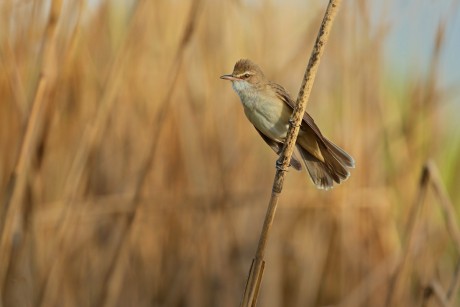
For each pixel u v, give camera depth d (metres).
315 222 12.03
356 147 11.15
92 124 9.42
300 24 11.66
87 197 10.66
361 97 10.98
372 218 11.83
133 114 11.57
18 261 9.68
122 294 11.55
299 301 11.99
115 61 9.26
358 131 11.12
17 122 10.40
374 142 11.20
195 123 11.39
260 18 11.30
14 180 8.50
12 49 9.29
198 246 11.54
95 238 11.41
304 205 11.87
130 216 9.79
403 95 11.80
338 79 11.20
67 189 9.55
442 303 9.04
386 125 11.37
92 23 10.95
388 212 11.69
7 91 10.41
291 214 12.14
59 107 10.49
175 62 9.45
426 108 11.19
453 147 13.62
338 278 11.88
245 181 11.73
